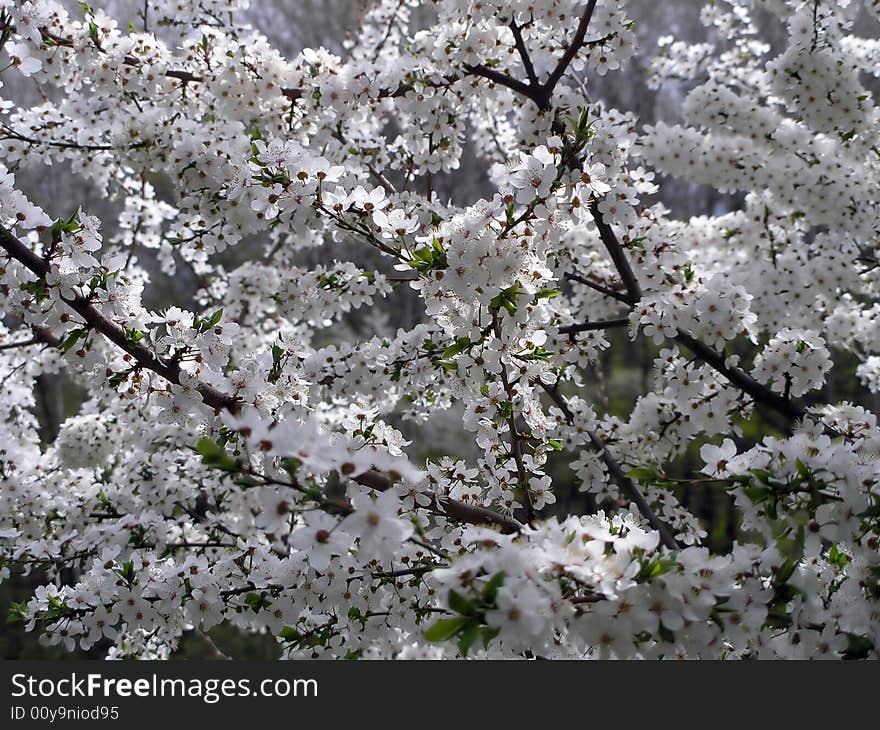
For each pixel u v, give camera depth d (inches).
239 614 139.6
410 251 130.6
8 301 129.2
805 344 164.4
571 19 171.6
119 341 128.1
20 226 121.0
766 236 234.7
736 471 98.4
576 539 82.5
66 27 176.4
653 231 188.2
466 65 181.8
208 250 186.4
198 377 132.6
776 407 170.1
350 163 197.3
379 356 180.2
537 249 125.4
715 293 165.6
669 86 360.5
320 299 191.6
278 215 140.1
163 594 135.8
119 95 185.8
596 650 103.9
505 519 123.0
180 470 193.2
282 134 193.8
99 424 204.5
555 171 117.3
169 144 182.5
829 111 200.1
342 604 130.7
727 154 225.6
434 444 481.1
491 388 140.2
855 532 92.0
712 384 174.1
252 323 260.1
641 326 185.9
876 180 224.2
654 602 81.0
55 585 150.5
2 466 178.9
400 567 133.6
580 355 190.9
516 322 128.6
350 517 83.6
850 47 211.3
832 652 92.5
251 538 147.5
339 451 83.5
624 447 191.3
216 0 195.6
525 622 71.4
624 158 186.5
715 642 84.6
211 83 186.5
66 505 182.9
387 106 198.7
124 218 241.3
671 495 186.7
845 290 236.2
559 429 190.5
